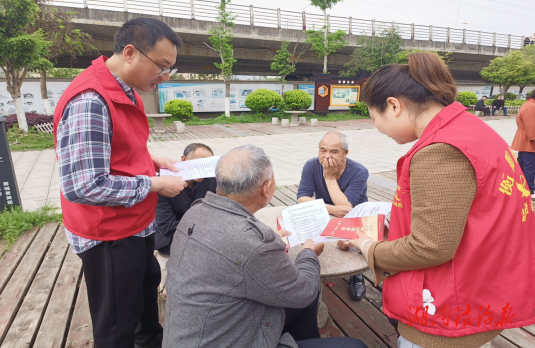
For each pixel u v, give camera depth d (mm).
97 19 16688
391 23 23141
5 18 9398
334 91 20469
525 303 926
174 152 8875
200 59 22156
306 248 1478
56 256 3004
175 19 18484
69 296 2434
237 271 1043
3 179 3734
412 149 949
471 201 857
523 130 4258
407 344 1056
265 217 2291
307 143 10492
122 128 1339
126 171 1397
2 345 1953
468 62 28531
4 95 14742
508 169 909
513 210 892
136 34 1296
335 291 2549
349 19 23031
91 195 1227
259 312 1140
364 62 21172
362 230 1479
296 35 21391
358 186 2369
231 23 17703
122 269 1464
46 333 2059
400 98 991
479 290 905
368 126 15852
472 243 876
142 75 1378
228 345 1080
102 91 1264
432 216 867
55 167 6918
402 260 966
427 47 25016
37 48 9938
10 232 3342
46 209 3975
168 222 2148
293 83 20938
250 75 25953
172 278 1158
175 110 16734
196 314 1069
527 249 926
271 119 18531
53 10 13086
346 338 1373
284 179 5910
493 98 25125
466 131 882
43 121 12789
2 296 2412
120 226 1413
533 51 23984
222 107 19719
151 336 1979
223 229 1085
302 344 1337
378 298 2459
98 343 1560
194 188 2301
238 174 1143
